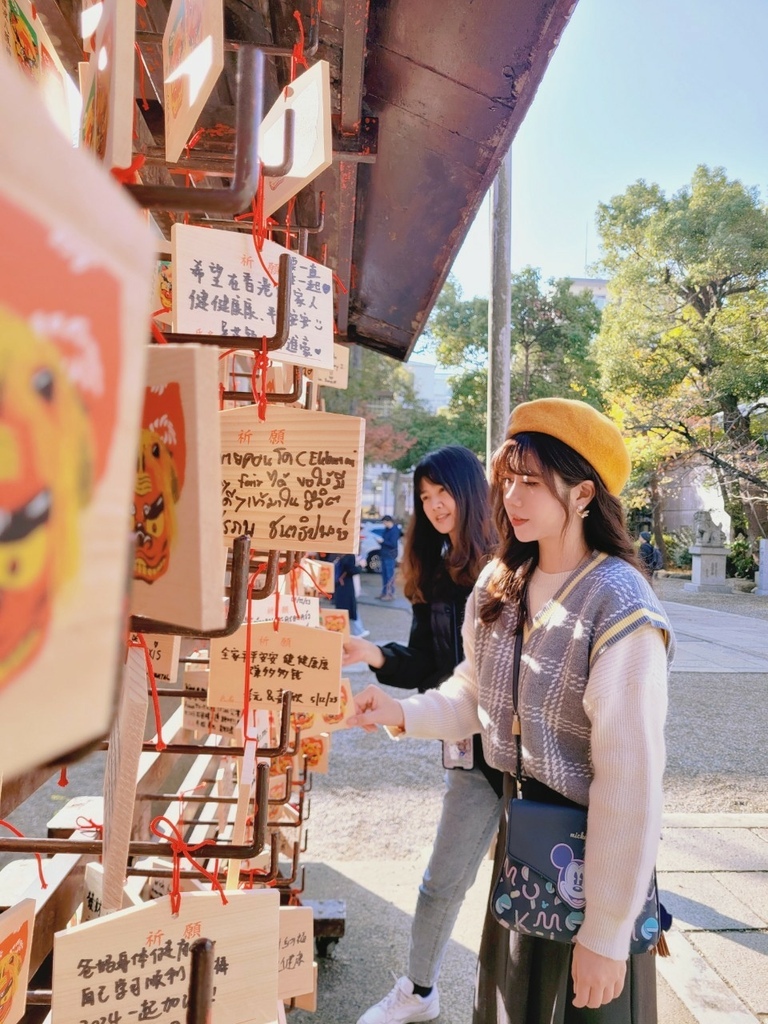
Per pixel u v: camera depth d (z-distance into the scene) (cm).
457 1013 201
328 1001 203
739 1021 199
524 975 118
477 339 1795
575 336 1753
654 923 114
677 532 2022
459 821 181
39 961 115
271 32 144
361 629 763
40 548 21
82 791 341
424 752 441
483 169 176
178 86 67
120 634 24
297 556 124
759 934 242
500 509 140
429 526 204
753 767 432
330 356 86
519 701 124
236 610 56
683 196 1582
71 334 22
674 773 419
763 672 705
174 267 71
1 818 99
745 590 1491
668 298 1563
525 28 127
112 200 23
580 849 112
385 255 237
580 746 118
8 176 19
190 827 207
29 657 21
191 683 135
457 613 194
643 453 1507
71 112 101
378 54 144
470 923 248
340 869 279
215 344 69
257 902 70
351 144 158
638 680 111
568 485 125
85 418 22
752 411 1541
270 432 76
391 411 1870
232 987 69
